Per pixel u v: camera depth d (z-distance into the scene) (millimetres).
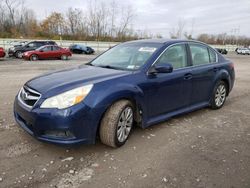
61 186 2848
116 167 3258
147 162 3400
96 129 3471
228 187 2916
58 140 3295
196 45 5246
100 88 3488
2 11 59531
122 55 4656
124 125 3801
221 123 5000
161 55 4395
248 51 54344
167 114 4566
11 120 4695
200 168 3297
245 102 6797
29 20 63312
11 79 9594
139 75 3998
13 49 21438
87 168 3217
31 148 3658
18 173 3053
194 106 5172
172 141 4074
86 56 28984
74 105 3270
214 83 5574
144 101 4023
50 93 3336
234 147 3941
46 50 20797
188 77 4777
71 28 64500
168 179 3037
